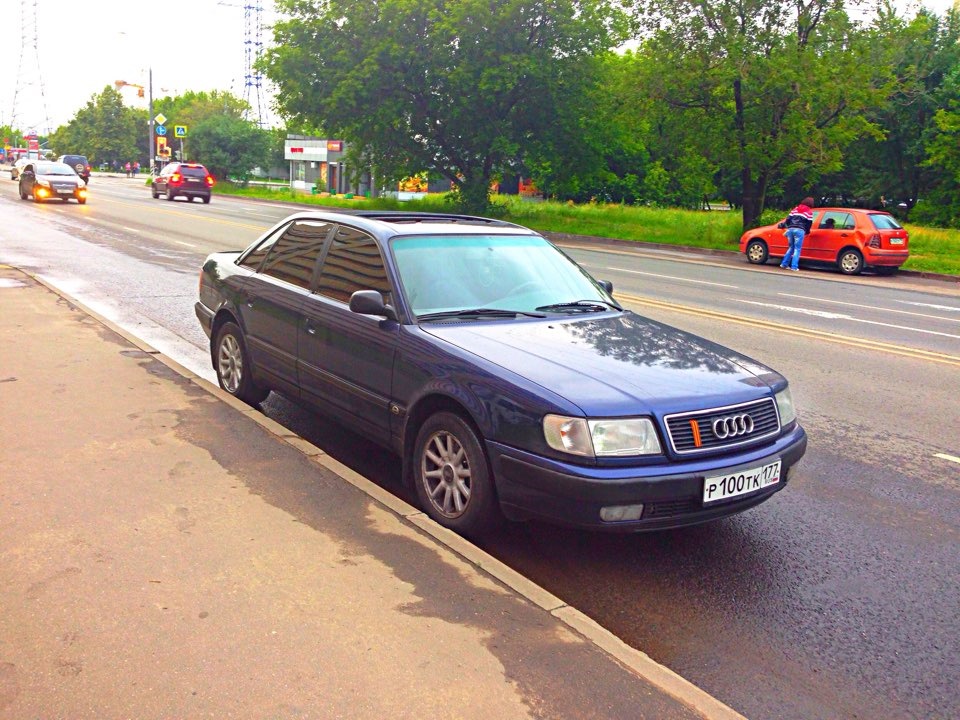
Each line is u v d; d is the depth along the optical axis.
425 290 4.80
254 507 4.11
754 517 4.81
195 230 22.59
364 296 4.56
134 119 104.38
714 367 4.37
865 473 5.60
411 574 3.52
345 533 3.87
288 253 5.86
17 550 3.56
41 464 4.54
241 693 2.68
